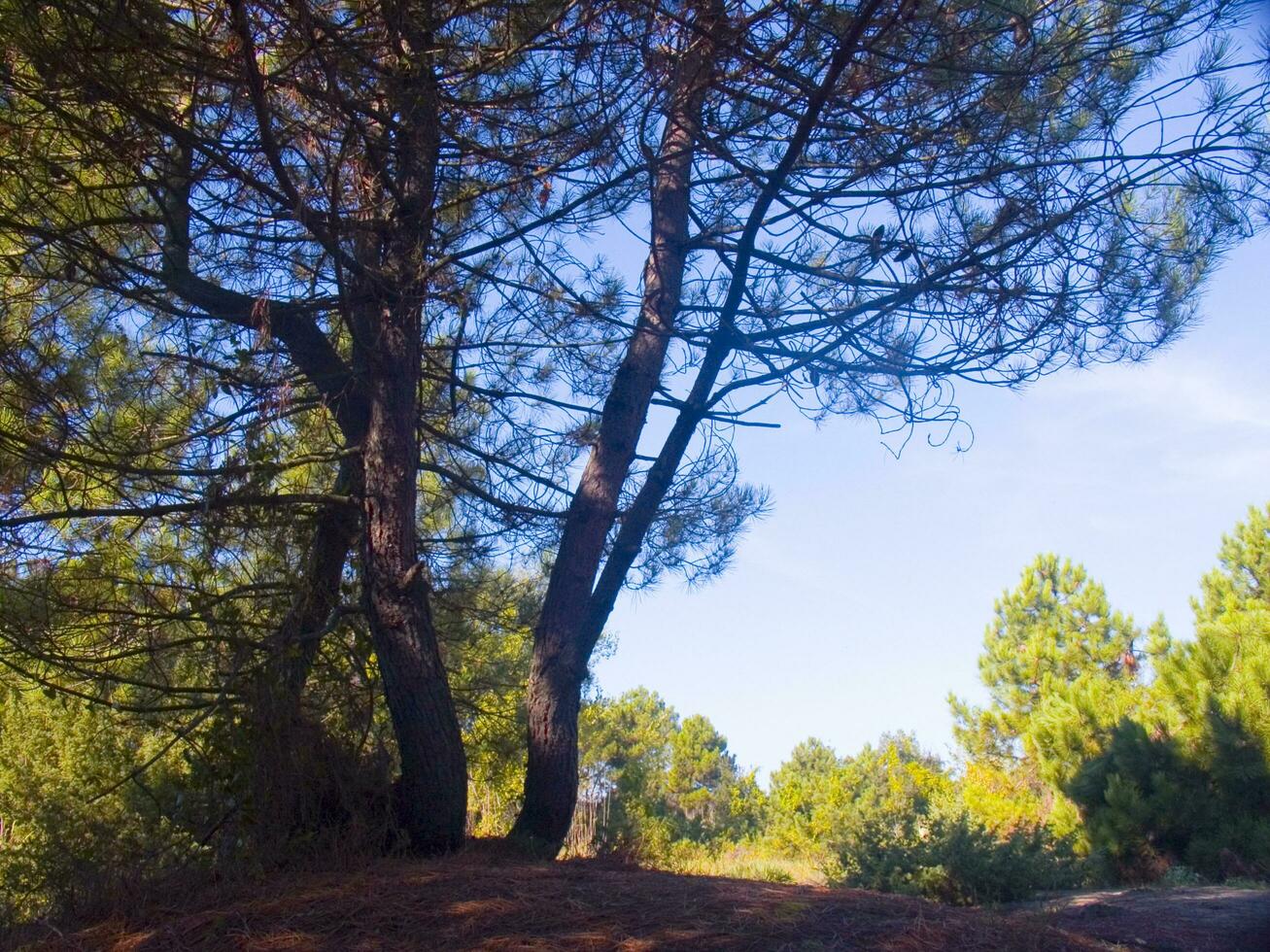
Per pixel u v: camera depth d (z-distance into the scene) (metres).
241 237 7.00
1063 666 27.72
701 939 4.73
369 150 6.73
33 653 6.71
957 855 8.94
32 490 6.45
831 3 6.13
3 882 6.11
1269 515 25.78
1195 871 11.58
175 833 6.53
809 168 7.21
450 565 9.01
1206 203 6.45
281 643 6.84
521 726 9.73
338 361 7.57
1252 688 12.47
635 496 8.42
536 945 4.64
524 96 6.89
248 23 5.59
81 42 5.57
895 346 7.17
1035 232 6.70
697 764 57.12
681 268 7.80
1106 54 6.27
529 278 7.79
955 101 6.56
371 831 6.38
